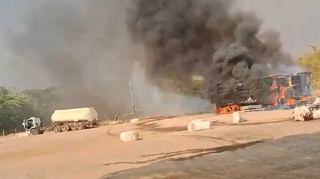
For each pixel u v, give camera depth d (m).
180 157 15.39
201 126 26.06
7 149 28.56
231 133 22.02
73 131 45.59
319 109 25.20
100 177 12.59
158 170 12.68
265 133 20.16
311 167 10.57
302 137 17.06
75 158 18.53
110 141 25.45
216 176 10.65
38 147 27.22
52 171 15.09
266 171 10.59
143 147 19.98
